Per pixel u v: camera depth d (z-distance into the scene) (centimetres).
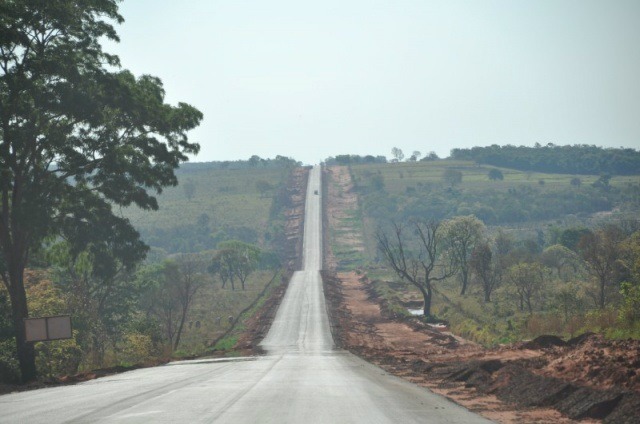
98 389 3531
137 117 6956
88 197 6919
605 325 5466
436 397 2686
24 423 2114
